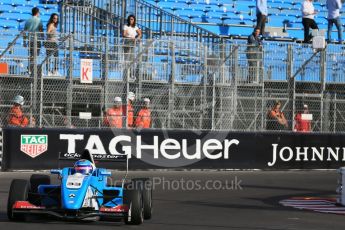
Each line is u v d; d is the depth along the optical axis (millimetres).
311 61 81375
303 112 80438
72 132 71625
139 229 37125
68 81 72125
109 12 90500
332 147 81438
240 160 77750
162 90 75250
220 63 77062
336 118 82062
